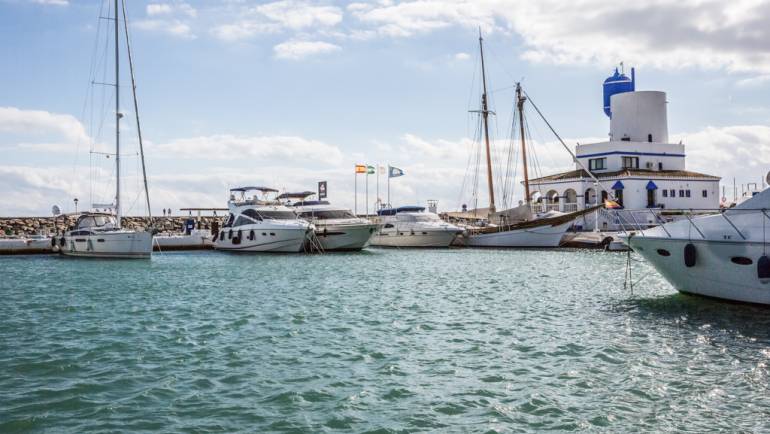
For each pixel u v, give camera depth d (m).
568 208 63.25
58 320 18.92
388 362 13.56
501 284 27.27
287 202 56.75
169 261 42.66
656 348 14.63
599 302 21.69
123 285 28.27
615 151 64.31
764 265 18.31
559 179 64.75
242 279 30.56
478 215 62.56
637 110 67.88
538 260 40.16
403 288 26.20
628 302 21.58
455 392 11.44
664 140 68.56
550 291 24.75
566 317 18.80
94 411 10.48
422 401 10.95
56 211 49.94
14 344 15.47
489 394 11.30
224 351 14.69
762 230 19.09
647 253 22.30
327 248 49.00
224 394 11.37
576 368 12.97
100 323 18.38
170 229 70.69
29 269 37.19
